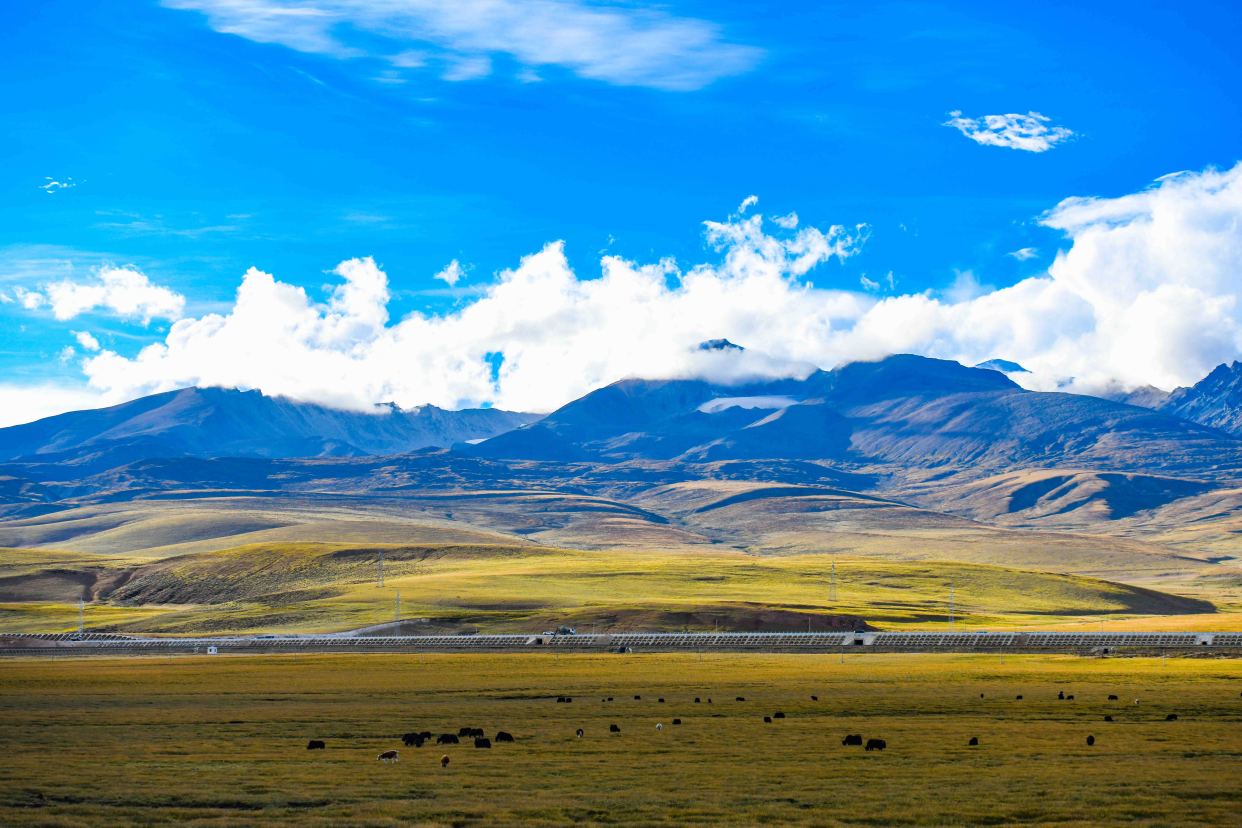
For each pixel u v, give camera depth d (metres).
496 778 85.25
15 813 74.31
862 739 103.44
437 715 124.75
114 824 71.25
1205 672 176.88
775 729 111.69
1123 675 172.25
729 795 78.69
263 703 139.38
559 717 122.31
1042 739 104.25
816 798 77.62
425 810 74.50
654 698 142.00
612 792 79.94
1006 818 71.81
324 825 70.69
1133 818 71.62
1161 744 100.75
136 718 123.00
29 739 107.12
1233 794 78.31
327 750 99.75
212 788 81.94
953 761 92.19
